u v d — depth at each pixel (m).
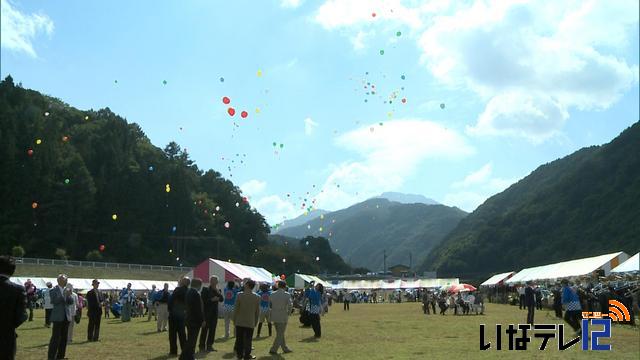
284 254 108.94
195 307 10.69
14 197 77.56
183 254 98.12
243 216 118.88
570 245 105.62
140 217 94.69
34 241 77.25
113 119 109.56
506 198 169.12
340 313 35.50
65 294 11.84
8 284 6.79
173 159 121.12
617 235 95.06
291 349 13.98
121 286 47.53
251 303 11.78
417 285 72.56
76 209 84.69
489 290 67.19
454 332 18.97
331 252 145.50
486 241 135.50
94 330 16.11
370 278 125.19
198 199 105.44
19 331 19.25
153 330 20.20
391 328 21.05
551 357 11.94
